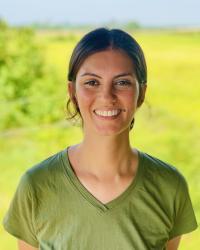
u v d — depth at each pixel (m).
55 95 7.82
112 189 2.12
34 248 2.27
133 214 2.12
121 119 2.04
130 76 2.02
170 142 7.25
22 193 2.16
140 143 7.31
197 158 7.07
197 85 8.19
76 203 2.12
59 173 2.15
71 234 2.12
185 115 7.75
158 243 2.16
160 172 2.20
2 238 5.50
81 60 2.04
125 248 2.11
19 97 7.84
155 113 7.67
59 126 7.57
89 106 2.04
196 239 5.34
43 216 2.15
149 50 8.56
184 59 8.39
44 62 8.12
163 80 8.22
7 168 7.16
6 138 7.49
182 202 2.24
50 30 8.84
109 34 2.05
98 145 2.10
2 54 8.02
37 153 7.39
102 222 2.10
